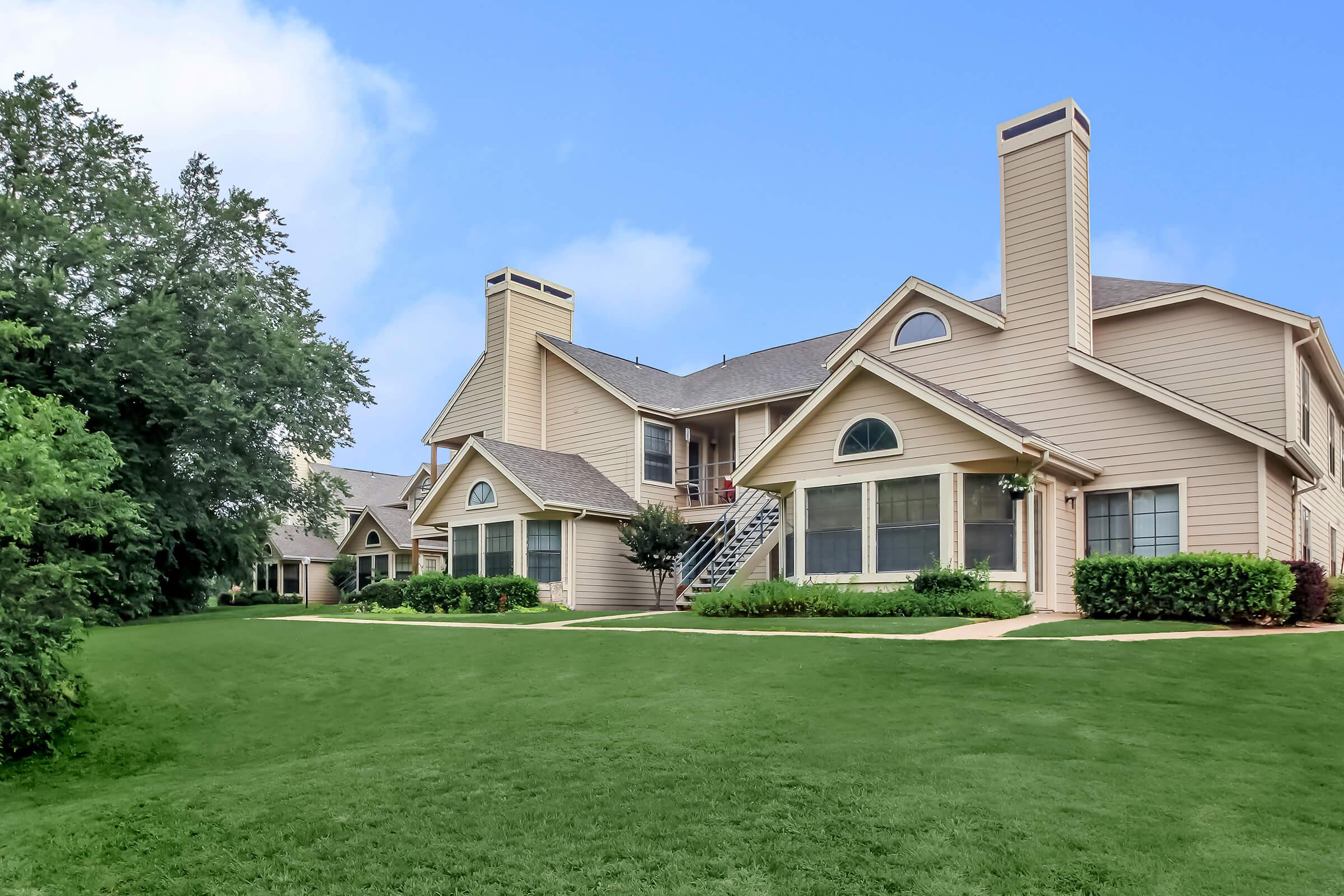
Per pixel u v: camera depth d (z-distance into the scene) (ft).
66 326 71.72
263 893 20.29
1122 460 62.23
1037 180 67.46
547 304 103.96
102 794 29.55
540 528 84.12
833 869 19.44
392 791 26.08
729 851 20.59
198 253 87.25
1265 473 57.21
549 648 46.83
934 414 59.31
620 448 92.79
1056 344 65.62
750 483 67.67
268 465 89.10
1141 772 24.38
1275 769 24.48
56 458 36.58
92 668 44.42
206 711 39.34
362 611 87.71
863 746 27.32
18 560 34.47
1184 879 18.42
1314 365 67.56
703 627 53.52
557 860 20.71
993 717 29.91
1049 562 60.64
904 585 58.95
